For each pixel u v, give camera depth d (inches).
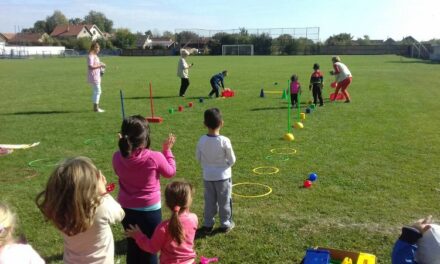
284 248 198.8
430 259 142.3
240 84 928.9
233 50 3341.5
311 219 228.7
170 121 504.4
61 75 1262.3
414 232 144.3
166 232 143.8
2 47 3415.4
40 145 394.3
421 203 247.6
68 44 4244.6
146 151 159.3
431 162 326.3
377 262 185.2
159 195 164.7
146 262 164.4
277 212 238.2
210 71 1363.2
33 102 672.4
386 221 224.7
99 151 371.6
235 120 505.4
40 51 3614.7
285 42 3275.1
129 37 4325.8
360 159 337.1
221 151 207.2
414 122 481.7
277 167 320.2
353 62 1870.1
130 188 160.9
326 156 347.3
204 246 202.2
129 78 1127.6
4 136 433.1
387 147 372.8
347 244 201.2
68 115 546.9
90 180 121.0
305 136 419.2
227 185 212.1
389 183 281.3
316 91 606.5
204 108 598.5
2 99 712.4
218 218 232.7
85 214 119.6
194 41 3767.2
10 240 109.3
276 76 1142.3
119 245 204.1
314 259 154.5
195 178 298.7
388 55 2901.1
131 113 559.8
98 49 566.9
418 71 1282.0
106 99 700.7
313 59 2229.3
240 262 187.9
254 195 264.5
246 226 221.8
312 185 280.1
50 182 120.6
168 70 1443.2
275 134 429.7
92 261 128.0
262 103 643.5
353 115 531.2
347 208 242.1
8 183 292.0
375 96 706.8
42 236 214.7
